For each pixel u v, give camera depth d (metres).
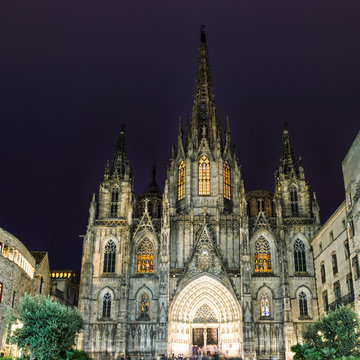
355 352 59.25
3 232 72.81
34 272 90.69
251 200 124.81
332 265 84.69
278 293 94.75
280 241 97.00
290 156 110.44
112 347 92.81
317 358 57.66
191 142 112.31
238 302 92.56
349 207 73.44
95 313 95.62
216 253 96.50
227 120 116.31
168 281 93.88
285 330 90.06
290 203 105.19
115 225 103.00
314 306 93.56
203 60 127.19
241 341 89.62
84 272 97.62
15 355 72.25
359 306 68.31
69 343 63.22
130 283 97.19
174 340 92.06
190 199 105.38
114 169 111.44
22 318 59.38
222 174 108.31
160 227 103.69
